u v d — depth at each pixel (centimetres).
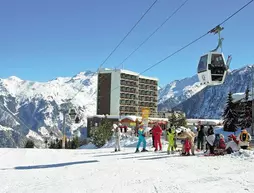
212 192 858
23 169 1494
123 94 14588
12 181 1173
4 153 2269
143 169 1310
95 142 4547
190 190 888
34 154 2206
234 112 4925
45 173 1348
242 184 940
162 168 1319
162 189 914
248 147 1739
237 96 4972
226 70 1725
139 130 2192
